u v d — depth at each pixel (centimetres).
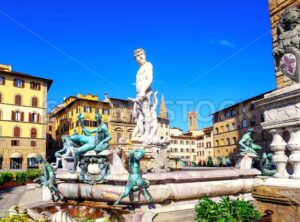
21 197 1362
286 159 423
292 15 405
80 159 934
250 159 1139
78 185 912
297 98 389
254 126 5800
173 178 838
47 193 1100
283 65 422
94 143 926
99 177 883
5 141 5978
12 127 6084
